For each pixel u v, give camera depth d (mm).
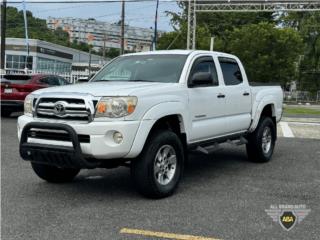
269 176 8609
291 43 54594
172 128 7418
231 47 55250
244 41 54625
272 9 31000
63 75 30312
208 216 6070
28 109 7023
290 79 57188
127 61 8352
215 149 8391
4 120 16812
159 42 56969
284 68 54562
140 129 6477
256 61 54062
